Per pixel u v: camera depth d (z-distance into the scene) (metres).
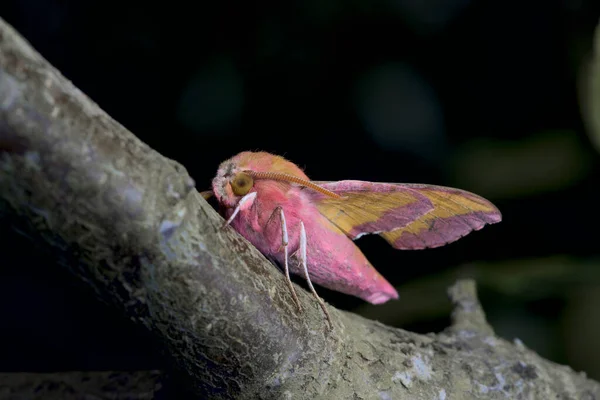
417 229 0.23
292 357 0.21
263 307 0.20
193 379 0.21
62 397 0.23
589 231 0.37
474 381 0.22
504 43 0.38
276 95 0.38
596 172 0.39
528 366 0.23
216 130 0.38
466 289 0.24
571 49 0.38
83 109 0.19
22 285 0.29
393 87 0.38
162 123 0.38
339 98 0.38
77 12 0.39
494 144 0.40
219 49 0.38
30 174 0.19
